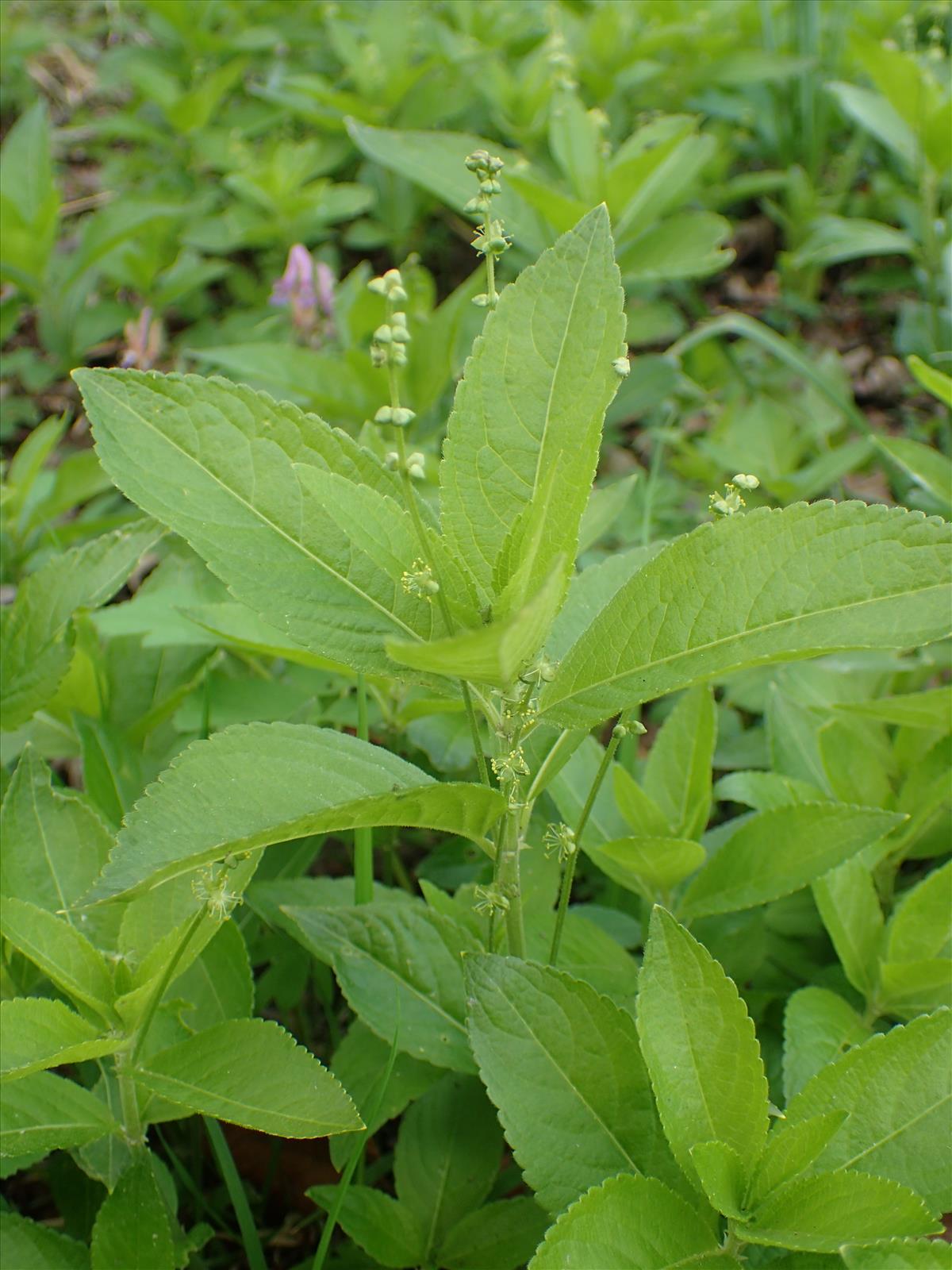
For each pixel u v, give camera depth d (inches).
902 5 35.9
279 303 28.7
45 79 48.4
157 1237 14.1
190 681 18.9
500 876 14.6
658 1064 13.7
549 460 13.9
